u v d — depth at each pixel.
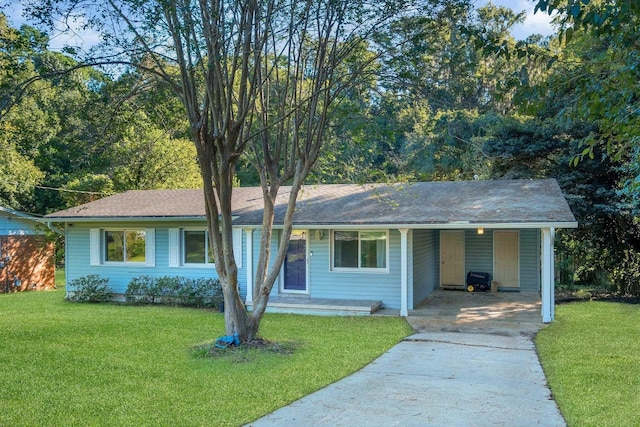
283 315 13.80
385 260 14.74
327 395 6.89
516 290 18.08
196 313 14.31
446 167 22.75
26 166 24.03
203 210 16.22
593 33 4.52
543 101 4.88
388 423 5.82
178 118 10.95
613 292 18.48
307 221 14.34
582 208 17.66
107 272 17.44
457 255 18.78
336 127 10.83
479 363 8.65
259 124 10.38
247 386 7.27
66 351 9.47
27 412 6.27
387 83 9.93
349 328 11.80
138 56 9.28
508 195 14.88
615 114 4.55
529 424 5.77
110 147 10.91
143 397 6.80
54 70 9.23
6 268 20.41
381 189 16.75
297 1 9.27
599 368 8.11
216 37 8.69
